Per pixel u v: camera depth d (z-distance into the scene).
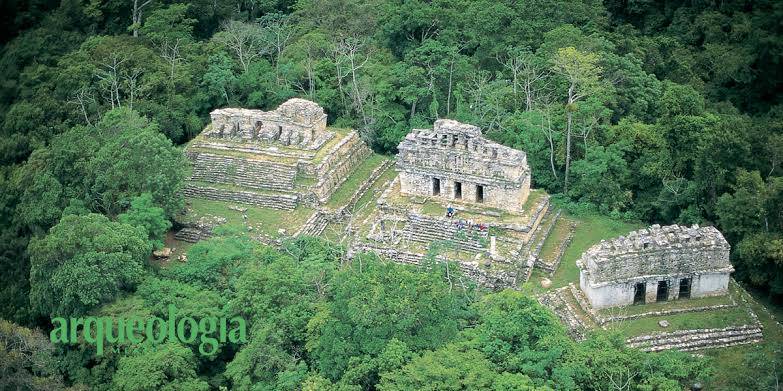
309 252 94.19
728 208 91.75
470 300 85.75
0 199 103.44
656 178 102.94
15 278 98.31
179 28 131.12
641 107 114.31
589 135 106.75
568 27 120.75
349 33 131.00
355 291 80.94
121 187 98.50
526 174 98.94
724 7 134.12
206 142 112.31
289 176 106.75
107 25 140.25
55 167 99.56
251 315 85.81
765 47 120.69
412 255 94.12
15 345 87.31
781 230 88.62
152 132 100.88
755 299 90.12
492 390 72.75
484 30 123.19
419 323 79.88
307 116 110.00
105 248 87.25
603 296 85.62
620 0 142.00
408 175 100.75
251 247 93.50
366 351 78.50
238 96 123.19
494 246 93.38
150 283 88.38
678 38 133.50
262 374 81.19
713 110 110.81
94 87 118.81
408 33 126.50
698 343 82.56
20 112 115.19
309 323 81.88
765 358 77.19
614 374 75.62
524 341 78.12
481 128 112.50
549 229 99.00
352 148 113.38
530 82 115.75
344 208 104.88
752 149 100.50
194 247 93.19
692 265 85.44
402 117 118.19
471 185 98.69
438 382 73.50
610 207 102.88
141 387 80.12
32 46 130.75
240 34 127.75
